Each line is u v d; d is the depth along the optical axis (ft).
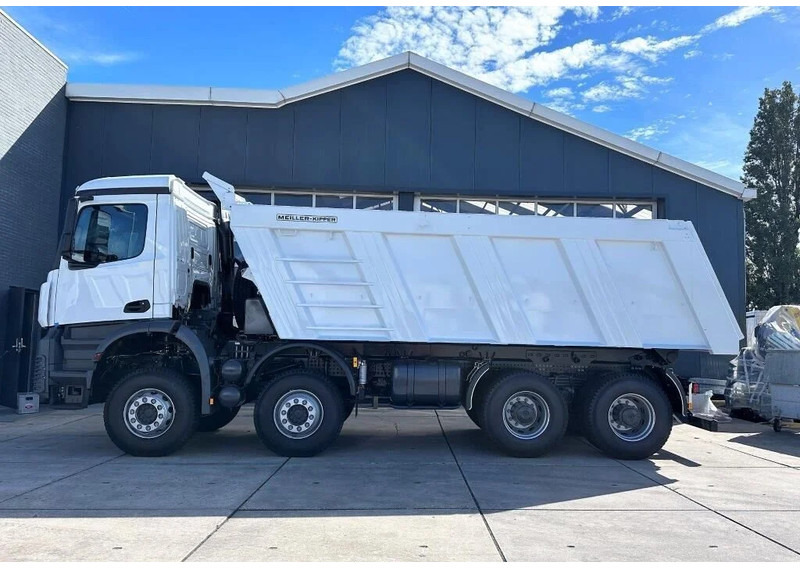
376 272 24.72
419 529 15.71
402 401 25.63
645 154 40.98
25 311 37.06
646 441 24.86
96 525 15.71
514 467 23.22
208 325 26.18
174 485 19.74
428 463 23.59
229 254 28.35
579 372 26.50
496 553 14.05
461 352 25.93
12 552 13.76
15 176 35.94
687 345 25.40
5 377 35.96
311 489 19.44
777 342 32.99
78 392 24.06
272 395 24.14
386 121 40.83
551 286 25.17
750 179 96.53
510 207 42.09
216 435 29.19
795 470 23.36
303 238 24.72
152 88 39.96
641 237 25.27
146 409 23.82
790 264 87.86
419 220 24.82
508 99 40.83
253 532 15.30
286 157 40.50
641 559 13.76
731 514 17.44
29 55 37.01
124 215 24.61
